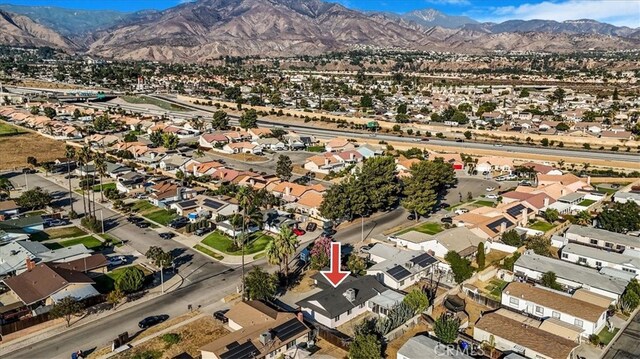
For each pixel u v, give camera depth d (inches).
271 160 6294.3
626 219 3602.4
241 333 2207.2
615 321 2471.7
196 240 3646.7
